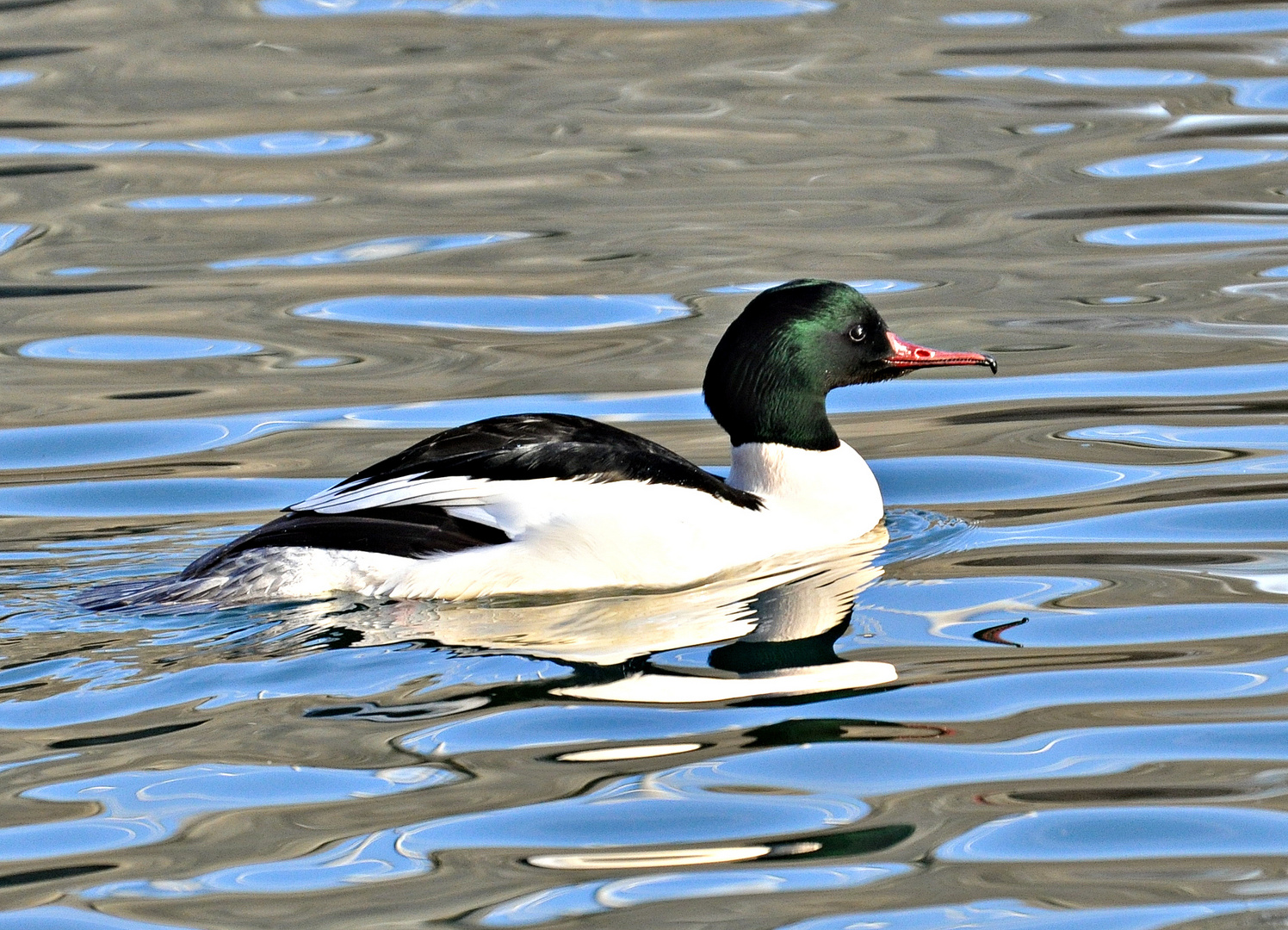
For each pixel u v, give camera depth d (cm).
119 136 2273
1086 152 2170
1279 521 1254
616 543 1147
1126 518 1278
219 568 1134
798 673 1009
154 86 2439
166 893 777
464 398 1555
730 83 2453
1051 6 2766
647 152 2209
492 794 861
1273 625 1066
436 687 988
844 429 1526
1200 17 2667
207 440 1469
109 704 967
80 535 1278
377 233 1984
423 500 1148
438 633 1073
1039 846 812
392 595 1124
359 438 1463
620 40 2641
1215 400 1513
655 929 748
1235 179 2072
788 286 1289
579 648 1050
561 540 1139
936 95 2373
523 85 2455
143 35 2652
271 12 2777
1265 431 1439
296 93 2420
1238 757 892
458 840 818
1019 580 1167
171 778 879
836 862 797
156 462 1422
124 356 1669
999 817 838
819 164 2159
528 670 1012
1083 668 1011
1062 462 1406
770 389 1267
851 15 2755
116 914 763
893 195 2053
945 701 969
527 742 915
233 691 983
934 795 859
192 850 812
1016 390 1569
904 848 807
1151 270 1836
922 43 2605
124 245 1945
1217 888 772
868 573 1195
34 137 2262
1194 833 820
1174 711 948
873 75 2462
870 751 904
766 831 825
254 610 1109
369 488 1162
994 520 1294
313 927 751
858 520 1269
